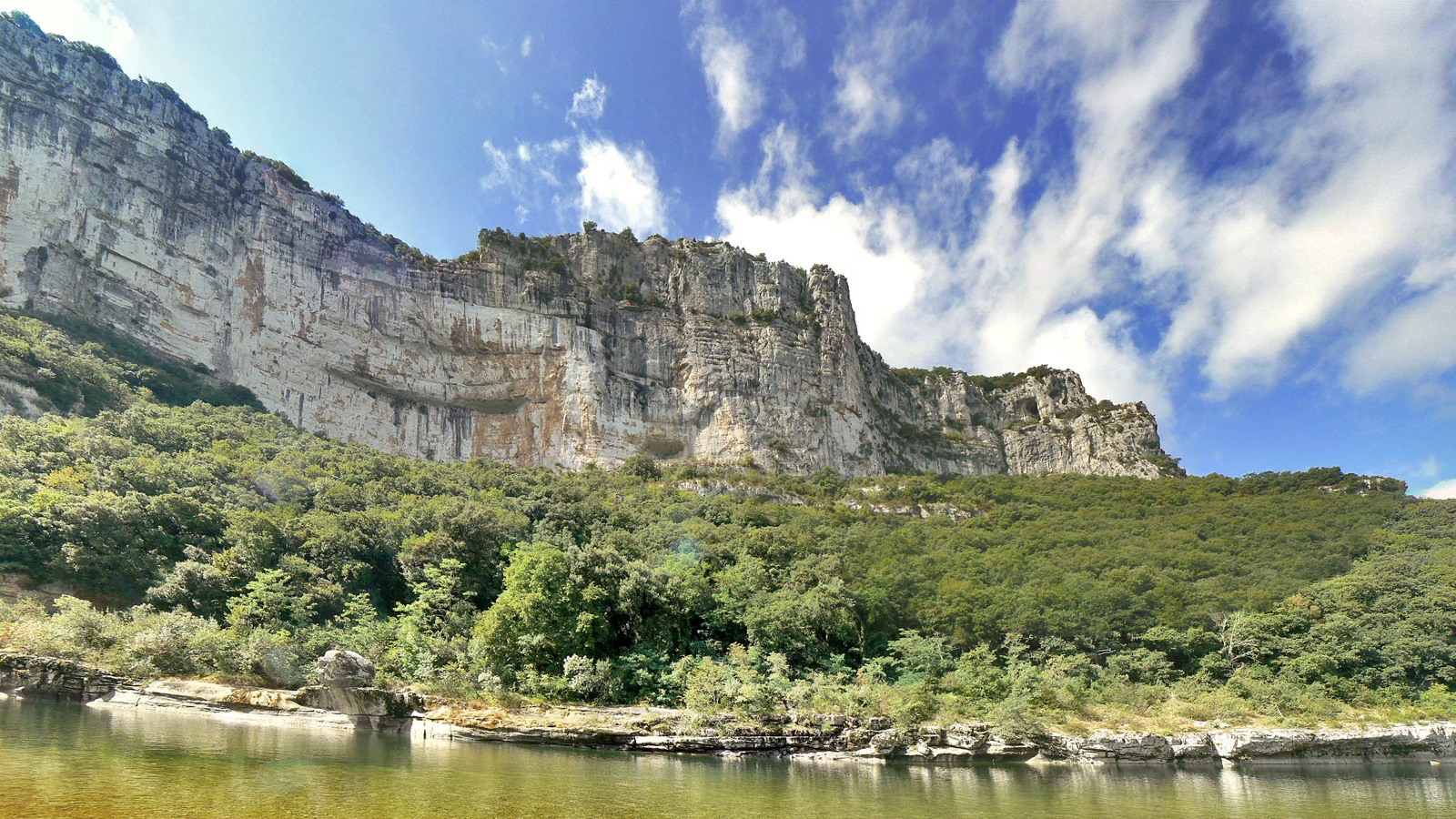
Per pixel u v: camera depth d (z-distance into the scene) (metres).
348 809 23.17
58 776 23.59
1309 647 68.44
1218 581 83.44
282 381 111.06
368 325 121.88
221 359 106.25
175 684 43.34
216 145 116.12
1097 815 31.58
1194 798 37.06
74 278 93.38
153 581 53.62
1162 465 167.88
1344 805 36.16
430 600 56.84
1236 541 99.19
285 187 121.50
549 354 131.75
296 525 62.34
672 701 49.25
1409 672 69.12
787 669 54.88
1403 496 117.00
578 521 80.81
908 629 68.50
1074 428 185.12
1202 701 59.88
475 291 131.75
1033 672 59.12
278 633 48.09
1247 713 58.66
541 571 53.66
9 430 62.09
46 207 93.31
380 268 126.12
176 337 102.19
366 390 120.44
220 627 51.22
